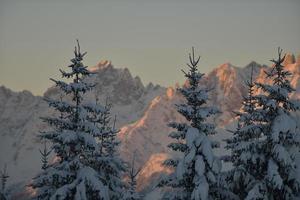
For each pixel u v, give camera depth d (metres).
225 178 76.94
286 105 73.44
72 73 70.25
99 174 73.00
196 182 71.31
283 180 70.81
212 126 75.50
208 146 72.25
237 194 76.81
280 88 71.69
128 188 82.38
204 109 74.81
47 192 70.31
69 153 71.31
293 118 72.12
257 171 73.94
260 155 72.50
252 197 69.50
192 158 71.38
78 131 69.69
